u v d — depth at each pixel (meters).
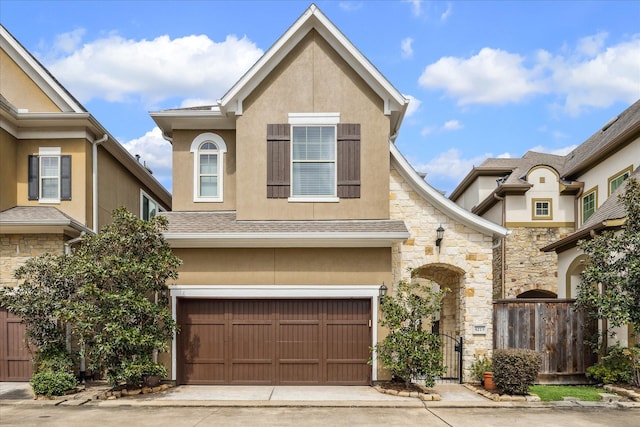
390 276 12.98
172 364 12.73
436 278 14.81
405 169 13.52
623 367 12.01
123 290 11.59
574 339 13.26
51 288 11.88
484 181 26.77
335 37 13.46
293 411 10.55
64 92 16.09
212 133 14.55
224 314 13.05
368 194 13.49
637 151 17.28
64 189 15.56
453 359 14.16
